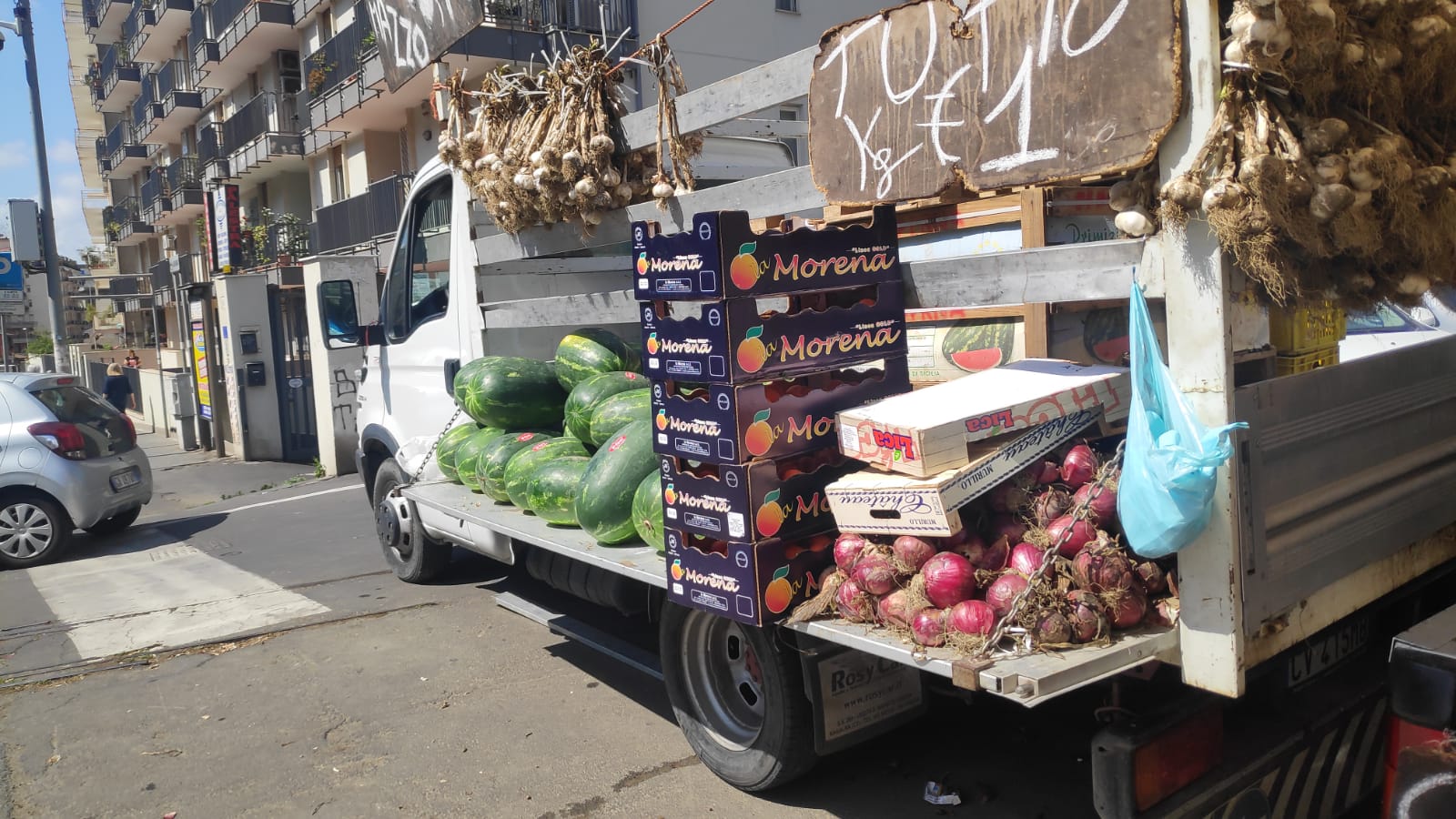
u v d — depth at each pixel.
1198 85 2.33
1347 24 2.37
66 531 9.21
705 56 17.03
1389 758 2.32
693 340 3.09
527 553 5.21
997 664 2.45
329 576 7.71
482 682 5.22
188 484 15.38
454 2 5.22
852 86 3.22
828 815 3.71
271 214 28.17
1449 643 2.15
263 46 27.42
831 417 3.20
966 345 3.91
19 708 5.25
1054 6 2.58
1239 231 2.24
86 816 4.05
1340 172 2.29
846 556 2.96
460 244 5.76
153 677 5.61
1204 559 2.40
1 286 18.34
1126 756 2.57
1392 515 2.95
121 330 56.38
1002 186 2.77
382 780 4.21
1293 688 2.87
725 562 3.14
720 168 5.86
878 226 3.30
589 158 4.36
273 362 17.23
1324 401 2.65
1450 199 2.56
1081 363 3.80
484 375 5.19
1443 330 3.46
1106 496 2.63
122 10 41.19
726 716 3.97
